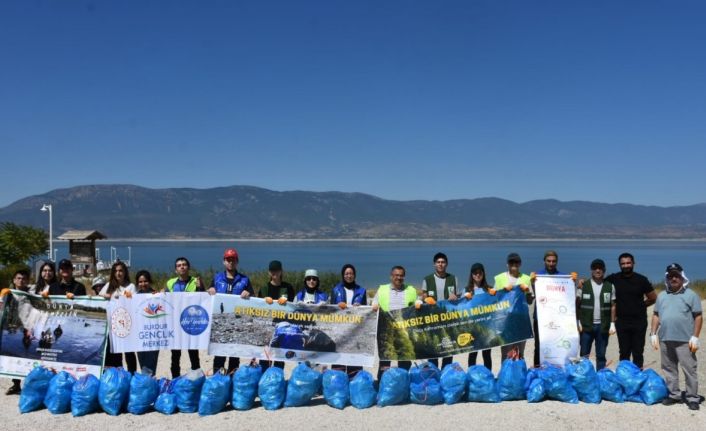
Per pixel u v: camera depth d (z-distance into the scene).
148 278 8.73
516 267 8.99
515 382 7.89
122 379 7.45
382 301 8.59
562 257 122.38
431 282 8.88
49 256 33.62
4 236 30.95
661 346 7.92
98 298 8.28
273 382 7.59
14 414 7.33
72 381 7.57
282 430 6.78
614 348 12.27
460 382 7.78
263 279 22.16
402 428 6.84
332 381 7.66
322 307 8.45
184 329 8.38
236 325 8.35
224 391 7.44
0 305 10.62
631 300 8.56
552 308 8.70
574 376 7.88
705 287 25.77
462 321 8.66
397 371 7.74
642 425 6.98
